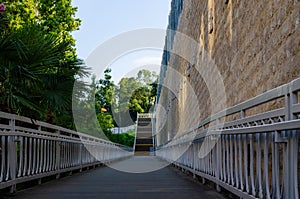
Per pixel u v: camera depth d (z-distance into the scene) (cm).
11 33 455
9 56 447
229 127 436
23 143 499
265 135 287
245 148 348
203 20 869
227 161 427
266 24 382
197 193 483
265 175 287
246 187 342
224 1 607
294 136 233
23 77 452
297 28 295
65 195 457
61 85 551
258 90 410
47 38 513
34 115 541
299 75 289
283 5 329
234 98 532
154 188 539
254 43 428
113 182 626
